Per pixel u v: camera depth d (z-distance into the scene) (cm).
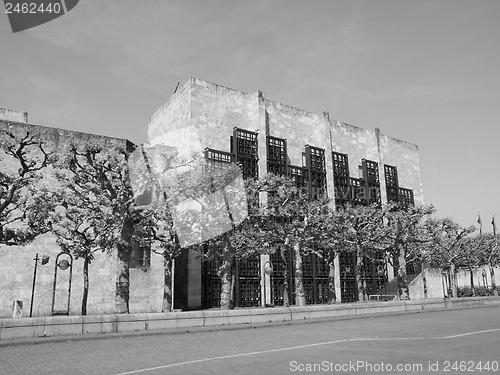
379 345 1387
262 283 3838
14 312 2423
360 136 5444
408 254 4262
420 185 6100
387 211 4094
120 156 2272
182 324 1922
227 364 1062
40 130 2912
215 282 3578
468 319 2384
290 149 4628
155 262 3073
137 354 1241
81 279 2853
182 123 4062
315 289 4209
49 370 1009
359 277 3741
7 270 2656
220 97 4184
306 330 1903
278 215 3053
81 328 1666
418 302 3131
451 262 4753
